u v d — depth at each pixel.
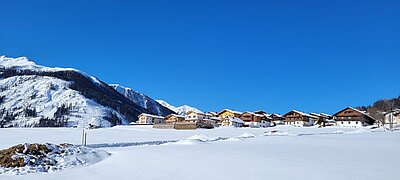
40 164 13.43
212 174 11.24
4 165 12.93
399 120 93.19
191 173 11.48
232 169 12.09
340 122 95.25
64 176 11.52
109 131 58.03
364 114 92.88
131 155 16.83
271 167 12.40
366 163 13.21
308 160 14.23
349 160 14.13
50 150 14.86
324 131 57.06
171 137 42.50
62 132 51.75
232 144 23.27
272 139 28.75
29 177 11.44
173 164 13.47
